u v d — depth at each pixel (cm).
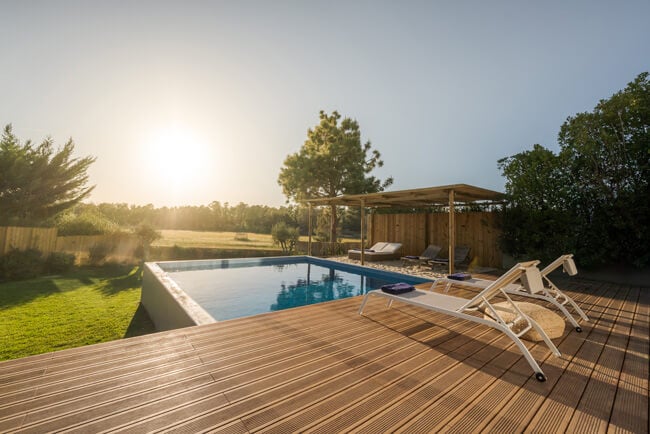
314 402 197
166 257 1456
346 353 281
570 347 309
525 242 838
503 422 179
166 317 525
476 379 234
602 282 694
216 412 184
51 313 655
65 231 1245
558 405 200
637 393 218
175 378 226
